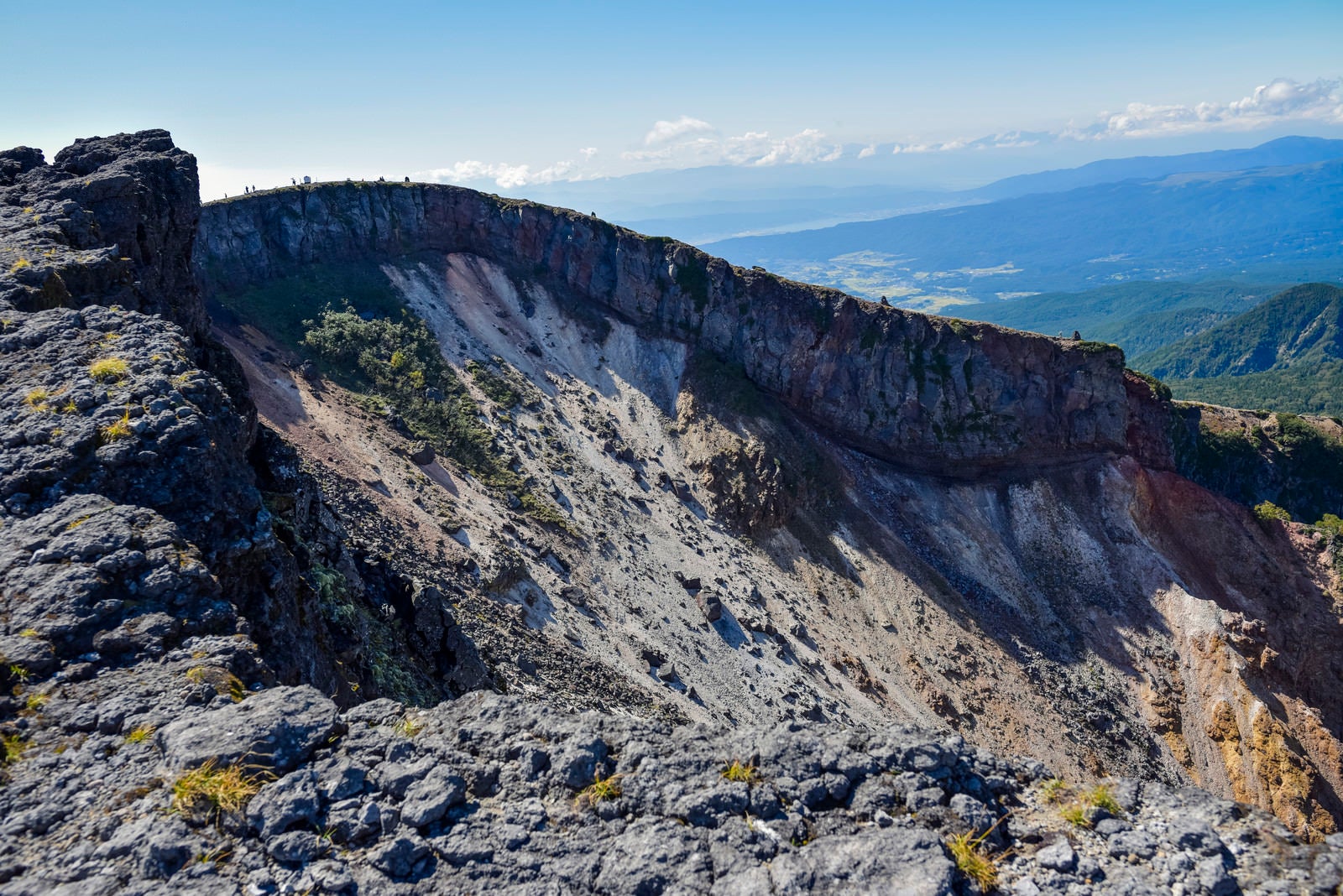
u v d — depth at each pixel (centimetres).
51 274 2494
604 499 8638
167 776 1196
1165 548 10262
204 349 3328
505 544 6494
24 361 2078
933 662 8350
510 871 1146
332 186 10944
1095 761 7838
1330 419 12281
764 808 1259
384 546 5309
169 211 3694
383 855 1125
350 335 9194
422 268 11356
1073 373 10619
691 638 6862
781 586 8625
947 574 9681
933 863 1125
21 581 1485
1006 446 10588
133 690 1348
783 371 11069
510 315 11556
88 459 1762
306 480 3344
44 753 1233
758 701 6412
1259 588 10050
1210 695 8619
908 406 10744
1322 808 7662
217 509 1827
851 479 10431
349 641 2684
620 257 11844
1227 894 1127
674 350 11525
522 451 8781
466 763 1323
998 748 7588
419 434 7962
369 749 1309
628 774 1326
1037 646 9012
